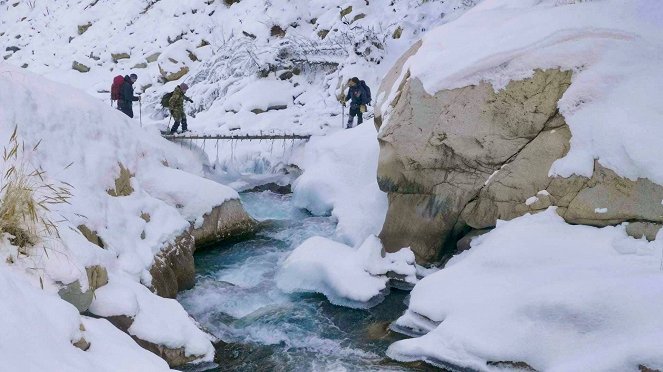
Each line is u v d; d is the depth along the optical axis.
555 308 5.07
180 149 10.71
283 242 8.95
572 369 4.59
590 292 5.00
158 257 6.90
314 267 7.36
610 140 6.05
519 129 6.67
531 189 6.59
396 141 7.34
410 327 6.13
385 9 17.08
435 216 7.24
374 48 15.28
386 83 8.64
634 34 6.46
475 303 5.65
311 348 6.05
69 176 6.43
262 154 12.56
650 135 5.82
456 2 15.95
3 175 5.37
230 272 8.01
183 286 7.26
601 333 4.82
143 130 9.70
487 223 6.94
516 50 6.73
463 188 7.01
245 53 16.70
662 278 4.90
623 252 5.62
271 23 17.77
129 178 7.59
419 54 7.66
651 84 6.15
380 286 7.01
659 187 5.64
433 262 7.35
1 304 3.52
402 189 7.45
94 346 4.25
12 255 4.55
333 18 17.58
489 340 5.20
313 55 16.02
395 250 7.51
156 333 5.31
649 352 4.32
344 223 8.85
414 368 5.45
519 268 5.88
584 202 6.12
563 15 6.80
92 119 7.48
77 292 4.77
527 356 5.01
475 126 6.87
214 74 17.20
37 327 3.67
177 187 8.46
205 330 6.25
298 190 10.52
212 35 19.34
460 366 5.24
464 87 6.98
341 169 10.33
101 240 6.20
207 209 8.62
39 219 4.96
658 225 5.64
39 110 6.63
